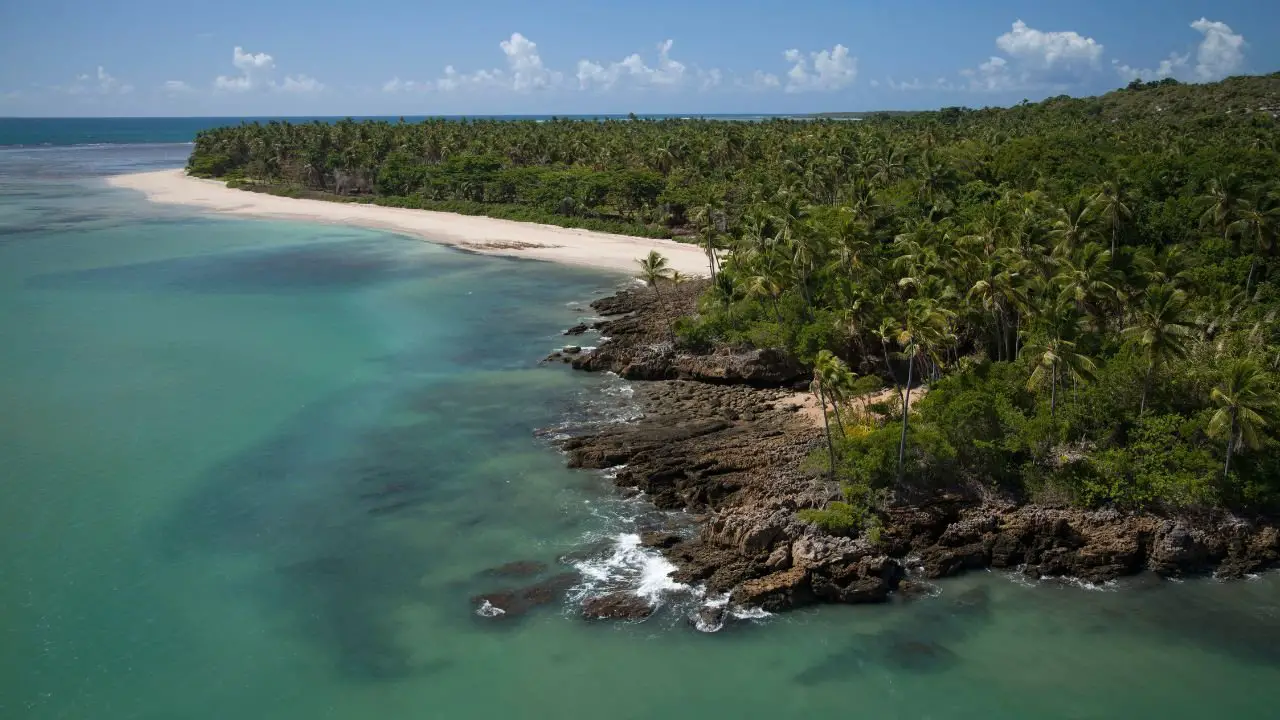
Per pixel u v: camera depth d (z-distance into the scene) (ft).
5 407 233.14
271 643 143.13
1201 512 171.42
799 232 278.05
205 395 246.47
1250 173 314.14
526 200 562.66
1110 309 223.30
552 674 137.08
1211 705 131.13
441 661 139.64
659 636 145.69
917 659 141.38
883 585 156.76
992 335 239.09
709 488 187.93
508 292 373.40
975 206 322.75
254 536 174.29
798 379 260.42
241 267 412.57
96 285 369.91
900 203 339.36
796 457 198.29
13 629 144.36
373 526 178.60
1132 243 281.95
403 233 506.07
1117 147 404.16
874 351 260.01
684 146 567.18
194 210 581.12
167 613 149.89
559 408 241.96
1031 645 144.66
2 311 325.42
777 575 157.58
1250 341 200.23
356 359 281.33
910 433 187.32
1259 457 174.70
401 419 232.73
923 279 237.45
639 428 225.15
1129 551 164.55
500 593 156.46
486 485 196.24
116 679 134.10
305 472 201.46
